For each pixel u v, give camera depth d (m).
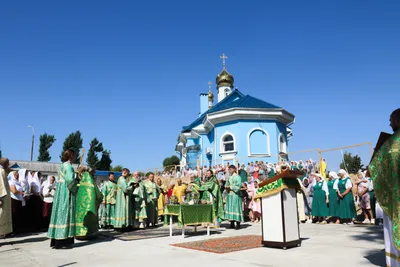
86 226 9.23
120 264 5.78
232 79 38.94
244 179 17.78
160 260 5.99
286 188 6.95
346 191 12.03
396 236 4.08
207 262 5.64
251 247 6.95
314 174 13.95
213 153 28.34
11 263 6.18
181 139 36.50
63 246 7.86
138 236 9.59
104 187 12.56
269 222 7.05
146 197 12.38
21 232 11.84
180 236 9.40
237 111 25.42
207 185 10.27
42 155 48.09
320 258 5.76
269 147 25.72
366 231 9.48
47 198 12.36
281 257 5.91
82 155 9.85
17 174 11.59
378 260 5.46
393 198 4.19
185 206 9.03
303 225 12.18
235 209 11.19
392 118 4.57
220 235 9.46
